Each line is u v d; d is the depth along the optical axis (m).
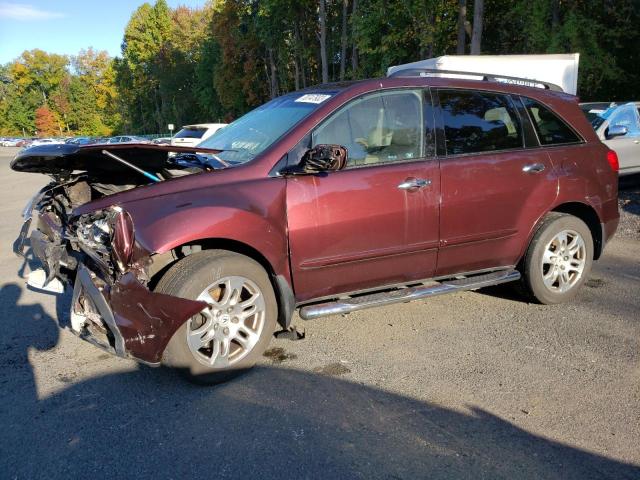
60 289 3.94
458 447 2.79
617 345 3.98
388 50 24.94
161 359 3.13
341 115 3.79
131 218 3.11
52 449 2.81
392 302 3.93
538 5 17.72
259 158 3.57
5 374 3.64
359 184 3.72
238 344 3.55
